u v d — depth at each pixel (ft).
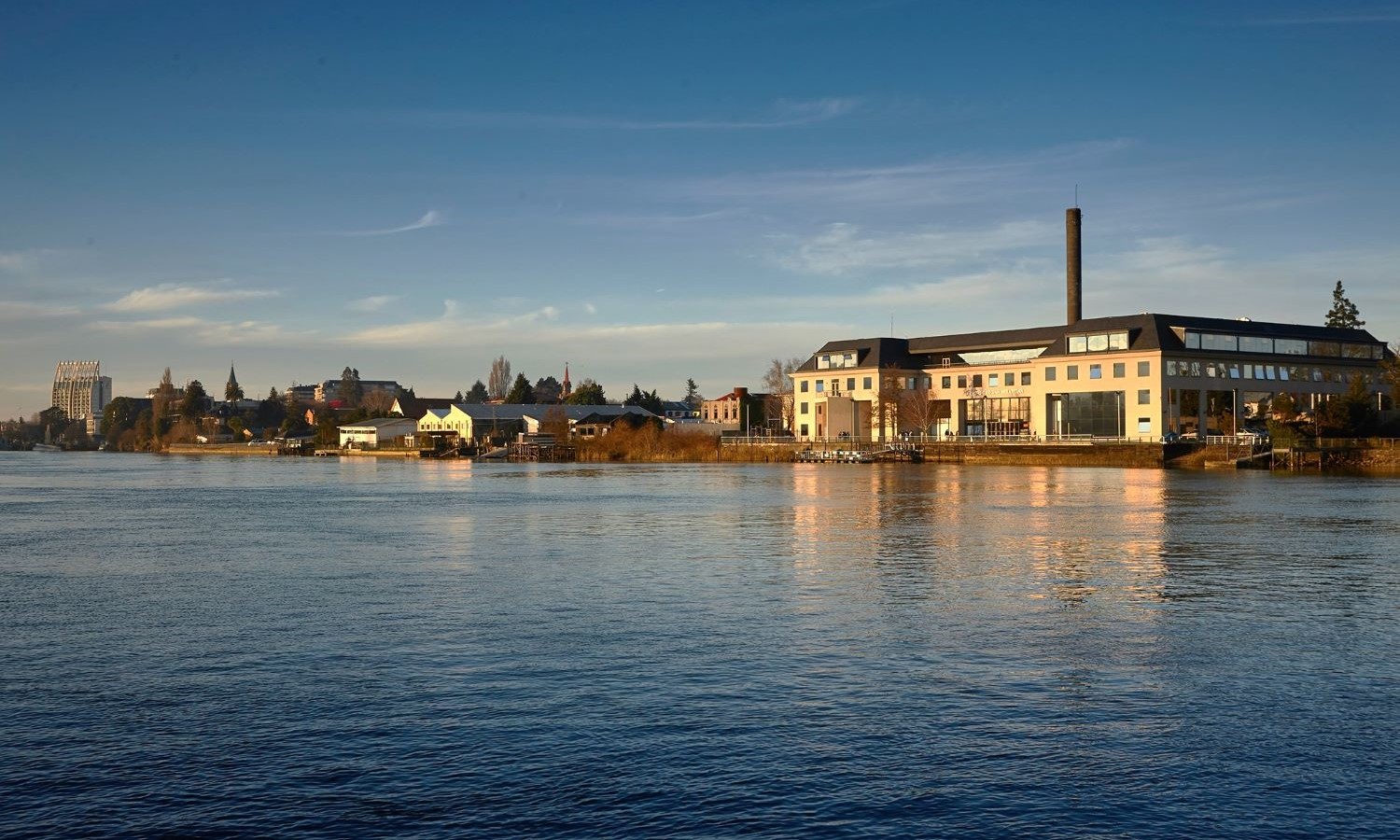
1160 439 489.67
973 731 61.93
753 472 466.29
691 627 92.02
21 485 386.73
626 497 282.36
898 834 48.14
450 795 52.65
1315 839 47.70
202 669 77.46
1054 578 121.60
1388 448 433.07
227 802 52.08
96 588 117.80
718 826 49.03
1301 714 65.26
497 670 76.48
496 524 200.44
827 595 109.19
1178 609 100.58
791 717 64.64
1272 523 190.29
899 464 540.52
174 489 354.54
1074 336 539.70
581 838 47.88
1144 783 53.98
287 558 145.28
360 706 67.51
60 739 61.36
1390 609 100.94
